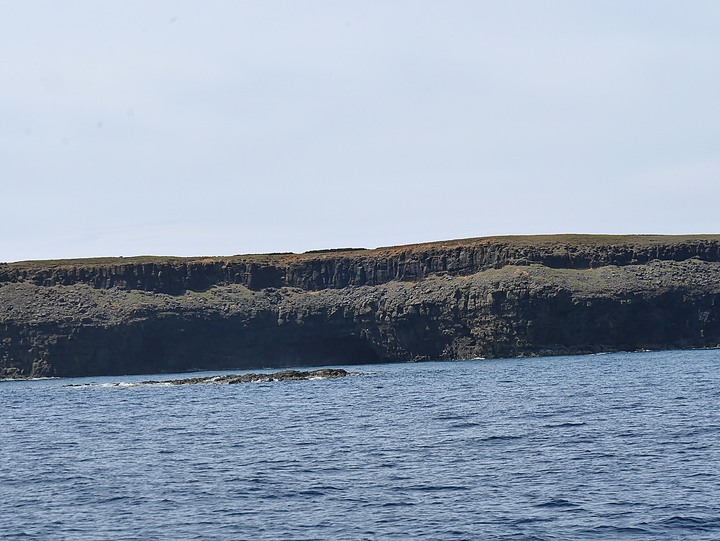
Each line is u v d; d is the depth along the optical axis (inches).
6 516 2032.5
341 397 5398.6
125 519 1971.0
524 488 2158.0
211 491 2240.4
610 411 3764.8
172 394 6574.8
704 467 2327.8
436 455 2679.6
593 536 1743.4
